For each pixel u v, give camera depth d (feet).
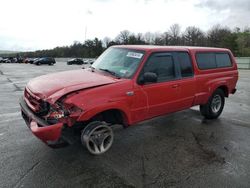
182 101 17.81
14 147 14.70
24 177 11.65
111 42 303.48
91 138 13.46
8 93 32.65
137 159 13.87
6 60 193.26
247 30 261.03
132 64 15.26
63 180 11.54
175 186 11.45
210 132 18.62
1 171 12.07
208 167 13.29
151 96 15.42
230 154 14.98
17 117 20.80
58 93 12.26
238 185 11.72
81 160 13.42
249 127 20.13
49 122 12.25
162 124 20.03
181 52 17.92
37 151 14.25
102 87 13.19
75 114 12.05
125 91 13.96
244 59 132.05
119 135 17.35
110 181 11.60
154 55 15.83
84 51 305.94
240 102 30.68
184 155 14.60
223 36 266.98
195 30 300.61
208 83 19.84
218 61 21.50
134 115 14.83
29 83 15.12
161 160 13.87
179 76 17.43
